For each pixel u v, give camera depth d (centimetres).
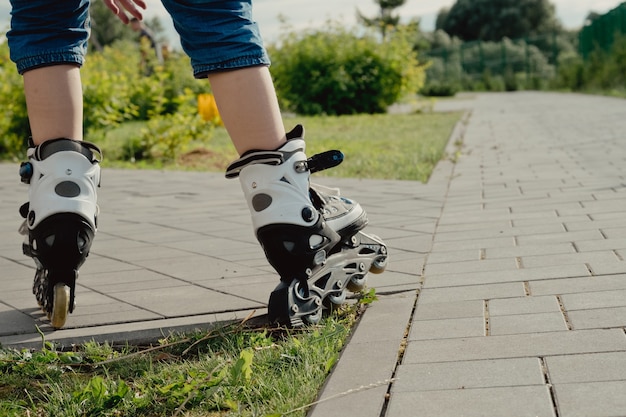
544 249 330
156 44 2273
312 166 243
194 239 427
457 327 230
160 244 417
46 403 199
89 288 322
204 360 222
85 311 285
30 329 266
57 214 241
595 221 384
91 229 248
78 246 244
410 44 2184
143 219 516
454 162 769
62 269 247
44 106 247
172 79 2183
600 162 670
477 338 218
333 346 222
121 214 545
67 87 250
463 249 346
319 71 2067
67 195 242
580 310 235
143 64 2225
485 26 7200
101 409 192
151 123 971
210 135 1012
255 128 237
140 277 338
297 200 239
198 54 235
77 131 252
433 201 513
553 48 4094
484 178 622
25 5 245
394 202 520
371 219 454
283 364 209
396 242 376
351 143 1062
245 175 241
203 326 256
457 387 183
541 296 255
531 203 465
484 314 241
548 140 949
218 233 443
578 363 191
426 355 208
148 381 209
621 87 2530
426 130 1288
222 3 234
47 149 245
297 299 240
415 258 335
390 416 171
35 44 246
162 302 292
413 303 263
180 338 244
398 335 228
